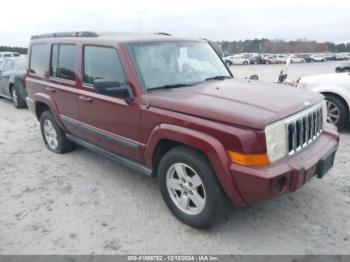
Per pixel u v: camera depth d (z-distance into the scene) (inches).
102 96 153.9
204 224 123.6
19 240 125.3
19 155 216.7
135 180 173.3
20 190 165.8
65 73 183.3
